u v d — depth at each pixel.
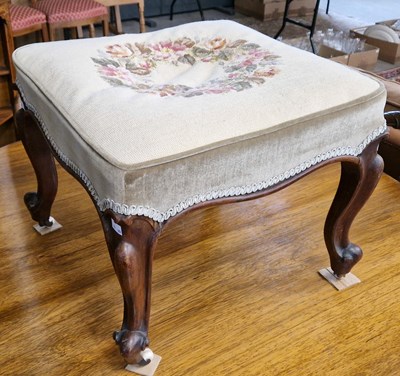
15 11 2.18
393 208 1.42
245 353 0.97
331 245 1.10
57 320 1.03
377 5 4.62
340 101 0.88
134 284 0.79
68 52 0.99
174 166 0.73
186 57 1.06
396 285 1.15
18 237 1.26
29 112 1.04
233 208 1.40
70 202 1.41
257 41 1.08
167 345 0.98
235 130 0.78
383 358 0.97
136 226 0.75
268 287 1.14
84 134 0.76
